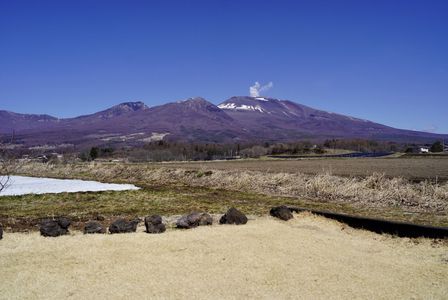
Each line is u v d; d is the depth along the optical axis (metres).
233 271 9.73
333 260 10.89
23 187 34.69
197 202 23.75
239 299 8.15
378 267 10.45
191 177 37.50
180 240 12.30
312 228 14.93
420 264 10.87
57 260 10.33
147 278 9.17
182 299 8.07
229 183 32.81
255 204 22.88
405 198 22.53
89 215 19.22
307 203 23.16
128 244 11.78
